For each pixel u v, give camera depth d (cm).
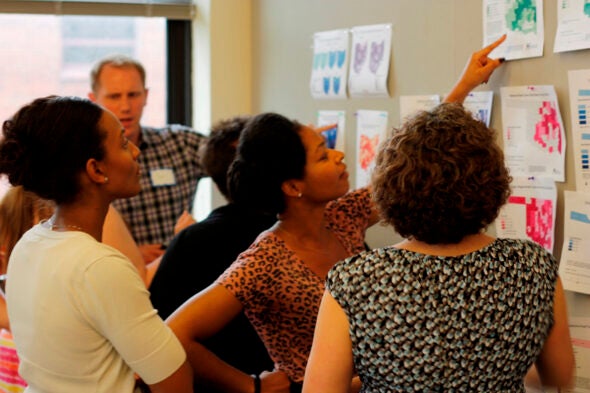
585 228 192
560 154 197
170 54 385
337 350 137
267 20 350
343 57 291
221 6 361
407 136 138
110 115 158
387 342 133
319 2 306
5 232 207
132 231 316
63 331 147
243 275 179
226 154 228
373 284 134
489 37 217
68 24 368
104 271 146
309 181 186
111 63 299
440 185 131
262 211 195
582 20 187
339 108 298
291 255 185
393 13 262
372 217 219
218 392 210
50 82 371
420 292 131
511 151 212
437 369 131
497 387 134
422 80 248
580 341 196
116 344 149
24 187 154
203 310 177
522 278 134
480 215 134
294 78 329
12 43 362
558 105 197
